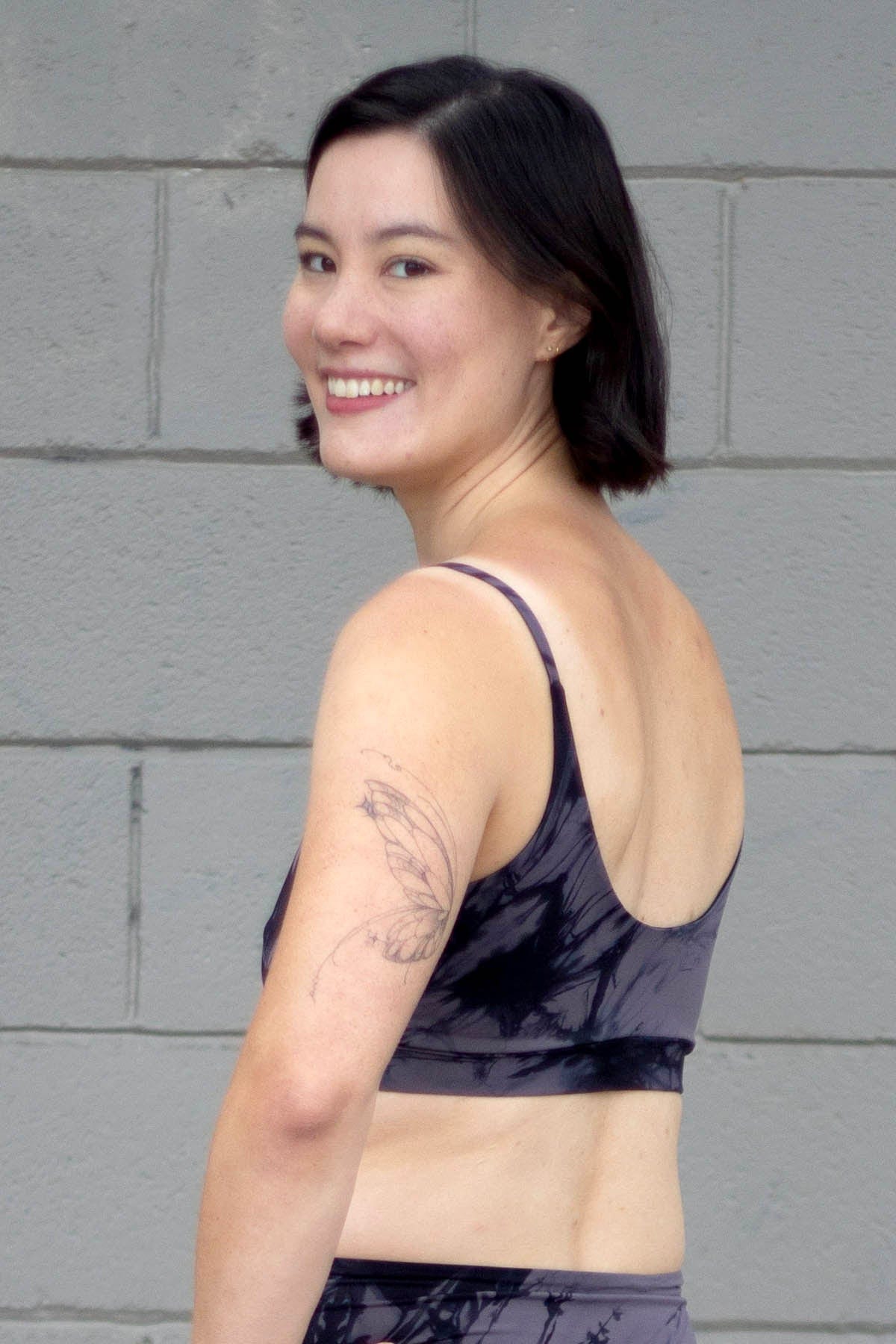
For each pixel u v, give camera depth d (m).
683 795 4.00
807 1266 8.13
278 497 8.20
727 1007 8.12
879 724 8.10
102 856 8.16
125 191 8.20
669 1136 3.87
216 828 8.17
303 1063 2.93
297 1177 2.94
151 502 8.20
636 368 4.28
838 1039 8.12
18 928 8.19
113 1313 8.20
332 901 3.02
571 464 4.24
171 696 8.20
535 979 3.48
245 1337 3.01
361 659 3.23
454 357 3.94
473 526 4.10
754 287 8.11
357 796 3.08
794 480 8.11
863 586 8.11
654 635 4.07
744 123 8.10
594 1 8.10
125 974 8.18
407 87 3.92
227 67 8.16
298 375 8.19
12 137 8.17
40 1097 8.19
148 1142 8.20
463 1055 3.50
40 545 8.20
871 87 8.08
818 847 8.11
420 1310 3.46
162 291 8.20
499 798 3.29
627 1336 3.61
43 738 8.17
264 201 8.20
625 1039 3.69
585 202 4.00
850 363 8.11
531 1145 3.55
